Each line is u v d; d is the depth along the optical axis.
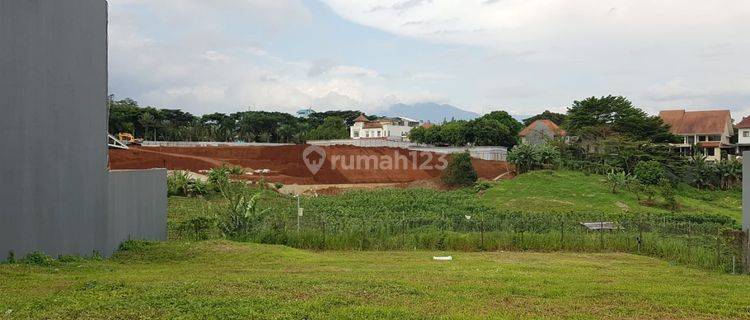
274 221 23.92
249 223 22.31
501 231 22.28
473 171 47.06
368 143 83.69
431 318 8.29
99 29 15.43
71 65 14.15
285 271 13.37
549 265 16.47
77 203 14.40
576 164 53.22
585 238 20.80
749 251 15.58
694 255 17.55
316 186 47.62
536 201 38.78
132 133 83.75
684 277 14.42
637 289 11.43
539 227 24.11
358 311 8.57
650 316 9.10
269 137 96.94
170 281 10.73
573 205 37.94
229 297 9.21
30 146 12.84
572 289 11.29
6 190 12.24
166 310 8.32
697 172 52.25
